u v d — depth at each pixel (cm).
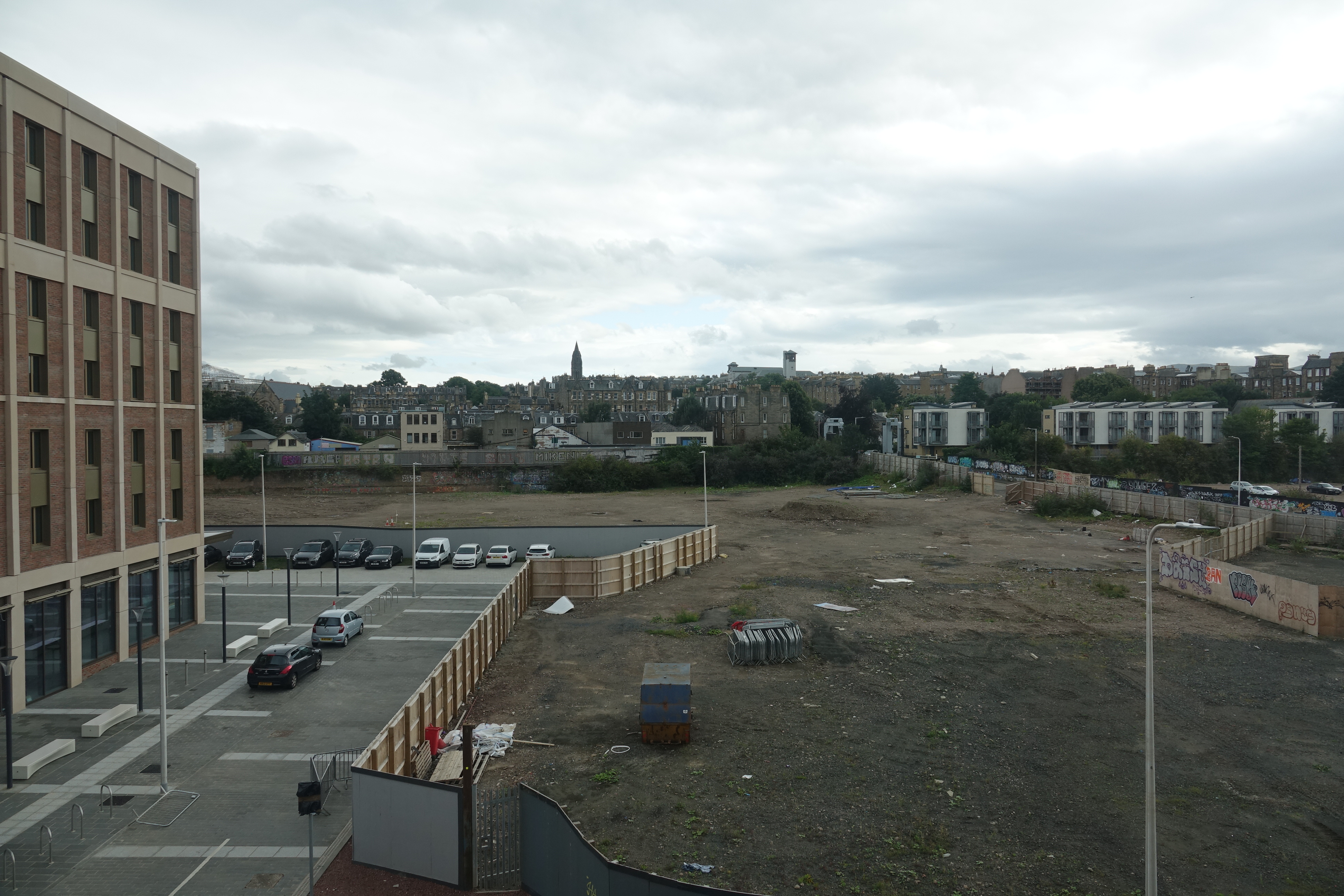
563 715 2503
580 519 7162
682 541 4862
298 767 2156
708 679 2841
